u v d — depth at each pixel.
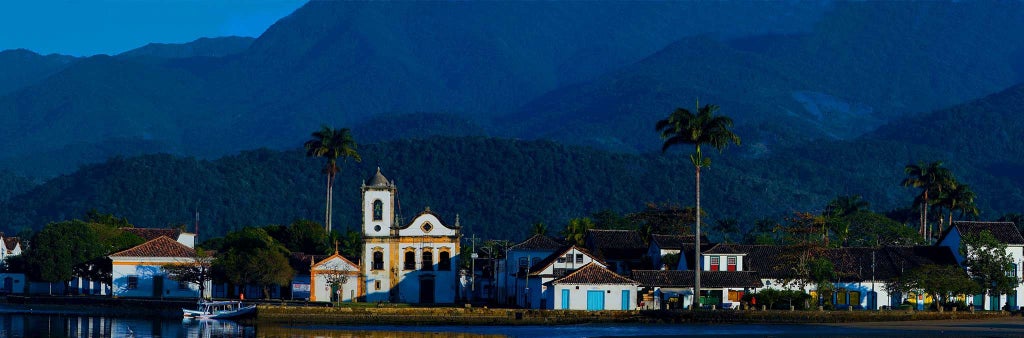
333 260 192.88
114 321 168.12
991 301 186.38
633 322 169.75
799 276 182.25
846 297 184.62
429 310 170.62
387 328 160.25
